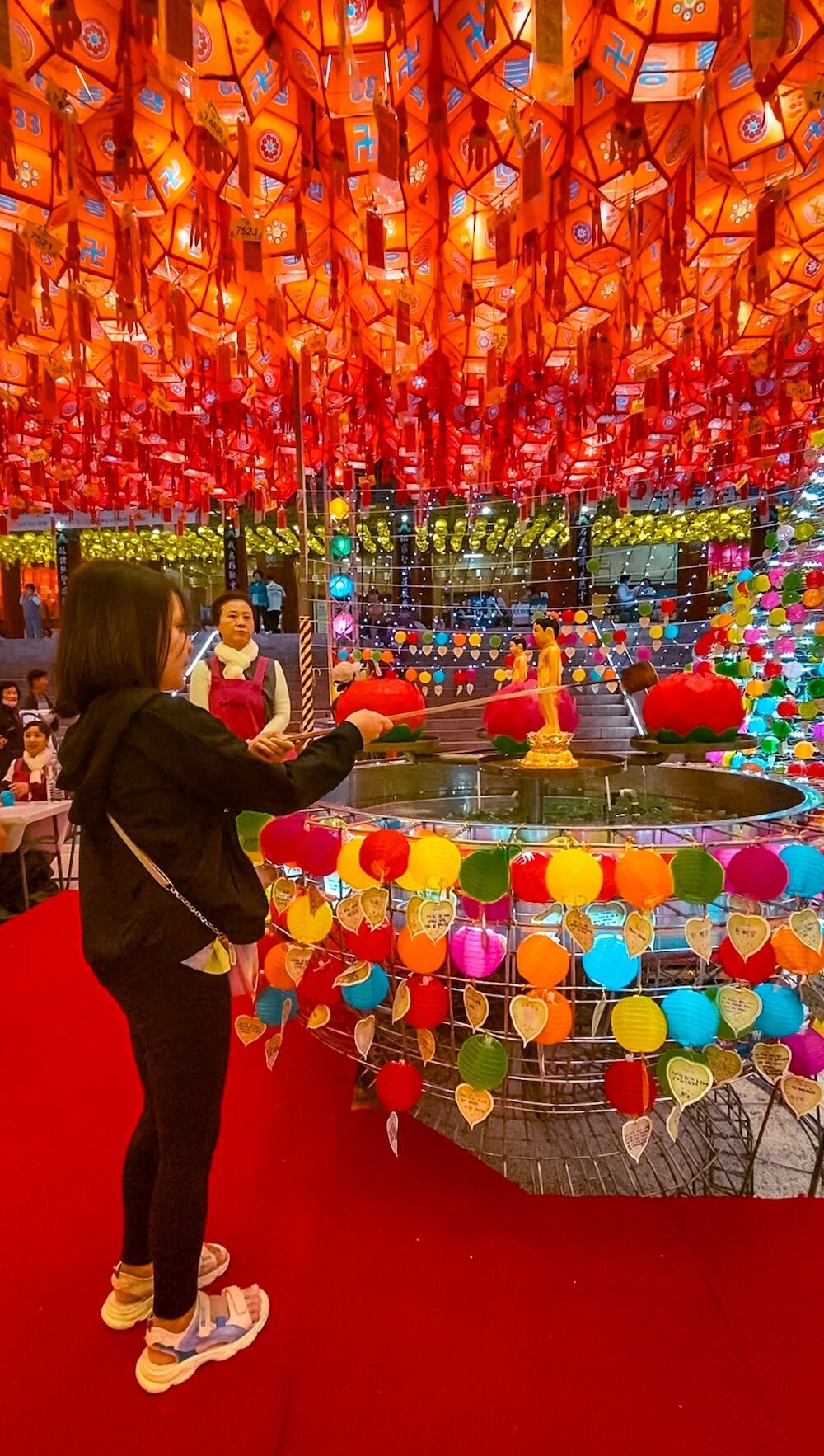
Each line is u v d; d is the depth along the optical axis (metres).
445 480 4.88
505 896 1.40
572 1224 1.53
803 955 1.26
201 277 2.35
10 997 2.75
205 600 12.73
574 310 2.68
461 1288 1.37
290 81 1.54
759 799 1.87
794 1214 1.57
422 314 2.65
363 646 5.52
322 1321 1.30
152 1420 1.11
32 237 1.85
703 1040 1.28
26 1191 1.68
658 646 3.88
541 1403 1.14
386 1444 1.08
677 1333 1.26
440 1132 1.87
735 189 1.87
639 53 1.36
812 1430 1.09
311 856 1.42
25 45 1.35
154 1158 1.30
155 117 1.66
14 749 4.71
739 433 4.75
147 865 1.11
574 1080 1.51
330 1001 1.56
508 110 1.50
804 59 1.41
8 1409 1.14
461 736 6.16
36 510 6.91
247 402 4.02
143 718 1.10
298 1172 1.71
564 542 7.09
